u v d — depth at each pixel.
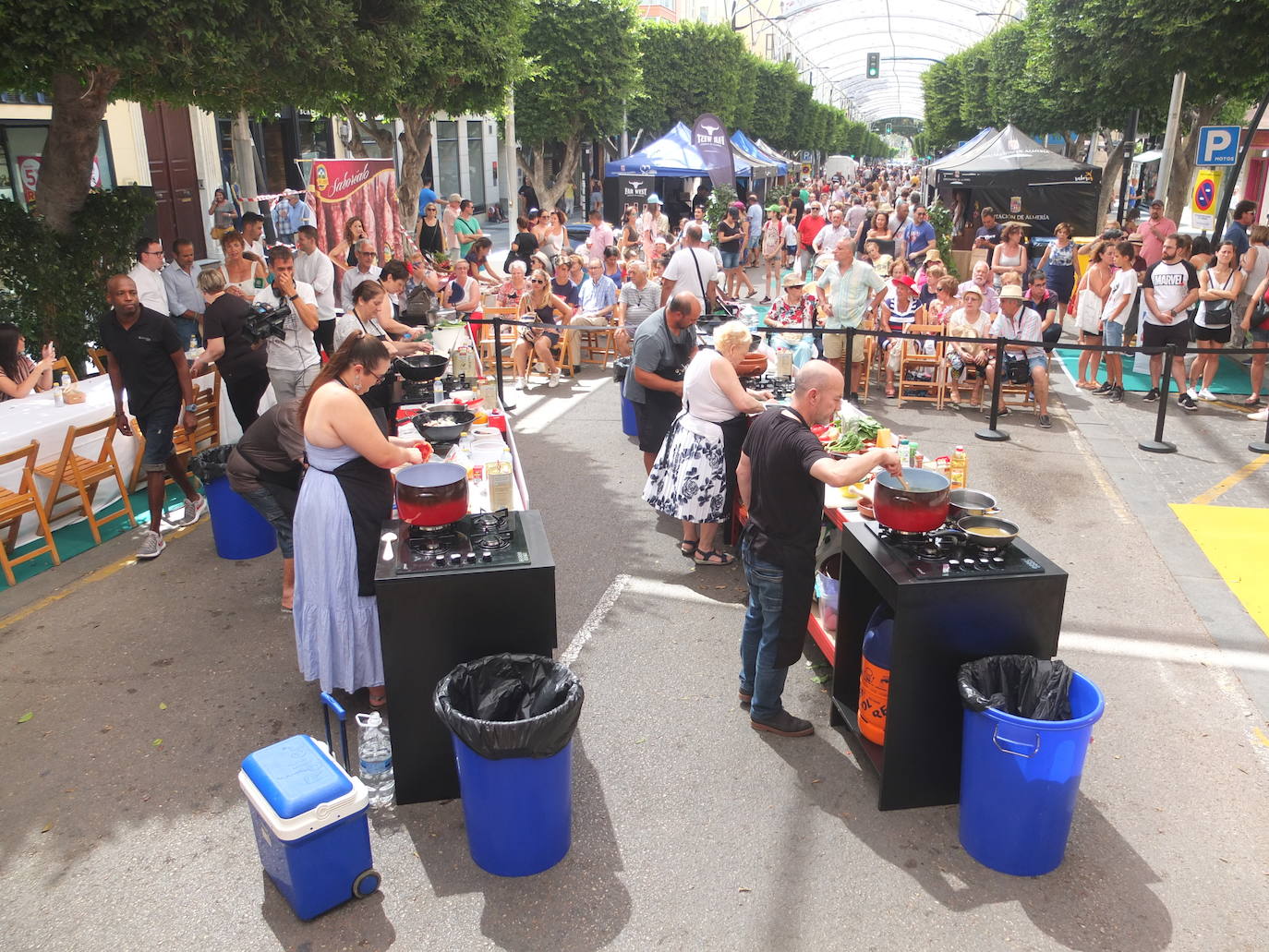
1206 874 3.78
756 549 4.47
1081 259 15.42
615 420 10.45
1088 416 10.45
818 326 11.22
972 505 4.71
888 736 4.05
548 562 4.06
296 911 3.56
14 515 6.32
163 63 7.63
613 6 24.86
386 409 7.06
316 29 8.65
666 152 22.61
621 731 4.77
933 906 3.63
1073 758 3.56
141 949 3.46
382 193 14.16
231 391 7.48
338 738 4.69
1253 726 4.78
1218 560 6.68
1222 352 9.07
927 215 18.09
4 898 3.69
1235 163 13.09
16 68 7.18
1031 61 25.39
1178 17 13.98
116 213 10.16
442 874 3.81
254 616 5.97
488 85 15.32
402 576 3.92
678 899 3.67
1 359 7.73
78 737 4.71
